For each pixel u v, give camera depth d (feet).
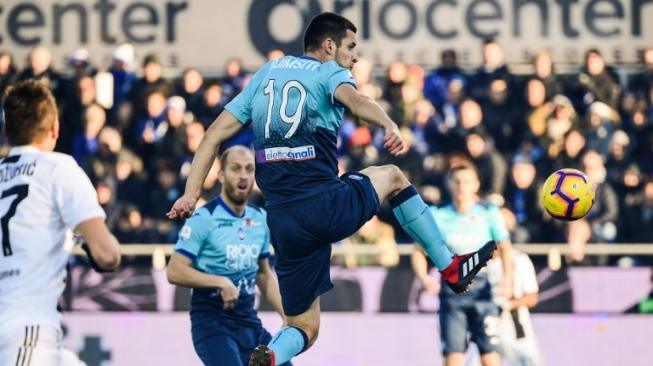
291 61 60.70
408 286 114.52
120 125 136.67
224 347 77.46
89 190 53.93
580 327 113.70
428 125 131.54
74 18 167.63
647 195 128.47
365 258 120.47
